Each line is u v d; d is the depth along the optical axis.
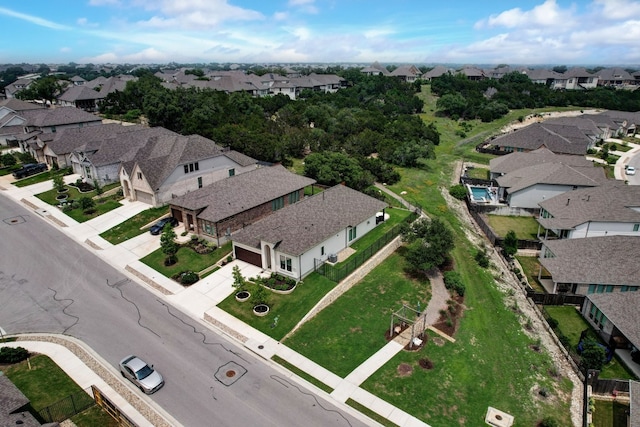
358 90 142.12
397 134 91.94
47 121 80.00
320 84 154.38
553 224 49.00
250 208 47.28
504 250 47.81
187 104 88.50
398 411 25.59
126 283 38.16
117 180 61.50
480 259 45.62
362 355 30.31
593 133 97.06
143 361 27.42
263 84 143.88
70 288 37.09
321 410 25.23
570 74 174.88
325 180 61.56
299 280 37.84
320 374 28.22
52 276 38.84
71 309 34.09
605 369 30.92
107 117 99.88
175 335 31.31
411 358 30.27
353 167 62.44
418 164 81.62
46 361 28.23
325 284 37.47
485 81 157.62
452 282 39.31
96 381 26.66
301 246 37.88
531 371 30.48
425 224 43.38
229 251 43.44
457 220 57.12
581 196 52.41
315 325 33.12
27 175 64.25
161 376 26.64
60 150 65.69
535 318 37.28
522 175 64.06
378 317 34.91
